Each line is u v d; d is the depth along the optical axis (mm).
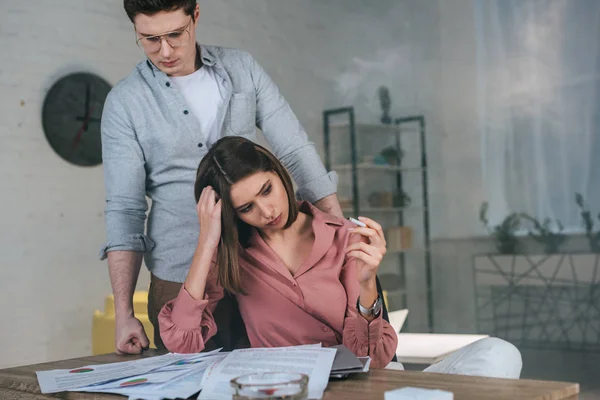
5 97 4766
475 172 6996
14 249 4770
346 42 7008
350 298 1758
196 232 2100
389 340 1671
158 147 2072
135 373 1462
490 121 6938
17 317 4762
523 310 6613
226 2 6055
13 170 4785
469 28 7070
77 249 5074
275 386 1067
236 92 2158
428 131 7219
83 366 1675
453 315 6992
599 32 6418
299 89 6594
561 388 1171
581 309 6324
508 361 1495
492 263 6824
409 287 7199
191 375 1393
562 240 6473
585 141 6461
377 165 6711
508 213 6809
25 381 1512
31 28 4887
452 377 1287
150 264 2146
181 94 2066
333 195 2223
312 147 2246
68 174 5047
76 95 5070
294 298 1796
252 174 1735
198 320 1770
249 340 1961
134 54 5430
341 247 1810
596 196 6402
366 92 7129
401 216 7207
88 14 5172
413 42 7277
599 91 6410
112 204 2051
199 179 1808
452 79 7141
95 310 4688
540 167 6672
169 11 1886
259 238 1844
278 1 6465
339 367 1321
